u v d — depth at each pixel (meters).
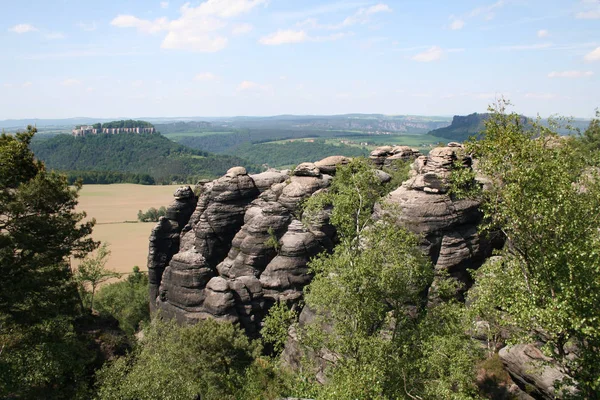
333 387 27.50
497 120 23.88
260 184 73.88
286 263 58.12
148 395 32.28
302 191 65.06
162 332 47.56
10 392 30.50
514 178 22.12
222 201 70.69
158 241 74.50
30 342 33.06
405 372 27.58
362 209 36.84
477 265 47.47
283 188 68.50
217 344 44.84
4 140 38.31
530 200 21.70
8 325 32.56
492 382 32.16
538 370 28.39
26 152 39.19
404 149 87.44
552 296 21.70
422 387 28.44
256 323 56.34
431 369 27.55
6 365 30.45
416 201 46.97
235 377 43.47
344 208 34.69
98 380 36.22
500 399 31.00
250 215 68.19
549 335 22.45
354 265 29.58
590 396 21.20
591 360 20.73
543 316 20.20
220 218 70.31
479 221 47.84
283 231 61.44
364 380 26.31
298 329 33.00
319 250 59.50
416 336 29.64
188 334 44.78
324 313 36.28
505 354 31.58
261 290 57.44
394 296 30.41
